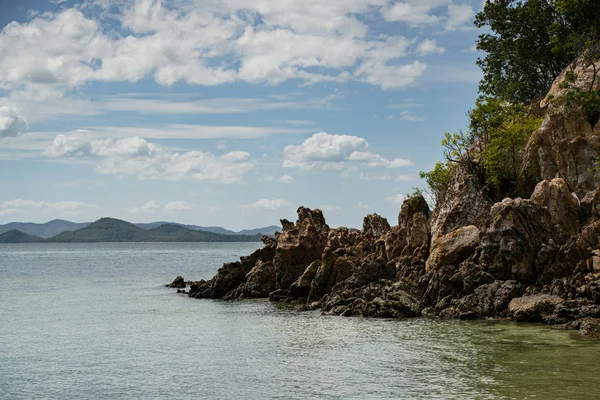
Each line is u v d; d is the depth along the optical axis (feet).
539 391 96.63
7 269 495.41
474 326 152.46
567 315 147.33
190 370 122.42
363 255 225.15
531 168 205.46
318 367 120.37
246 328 168.76
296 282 226.99
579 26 269.03
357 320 173.06
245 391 106.01
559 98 204.74
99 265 559.79
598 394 94.07
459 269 177.06
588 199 180.45
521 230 168.86
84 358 135.95
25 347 149.48
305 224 245.04
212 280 264.31
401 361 120.98
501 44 306.96
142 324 182.29
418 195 233.55
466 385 102.06
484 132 239.91
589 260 153.79
